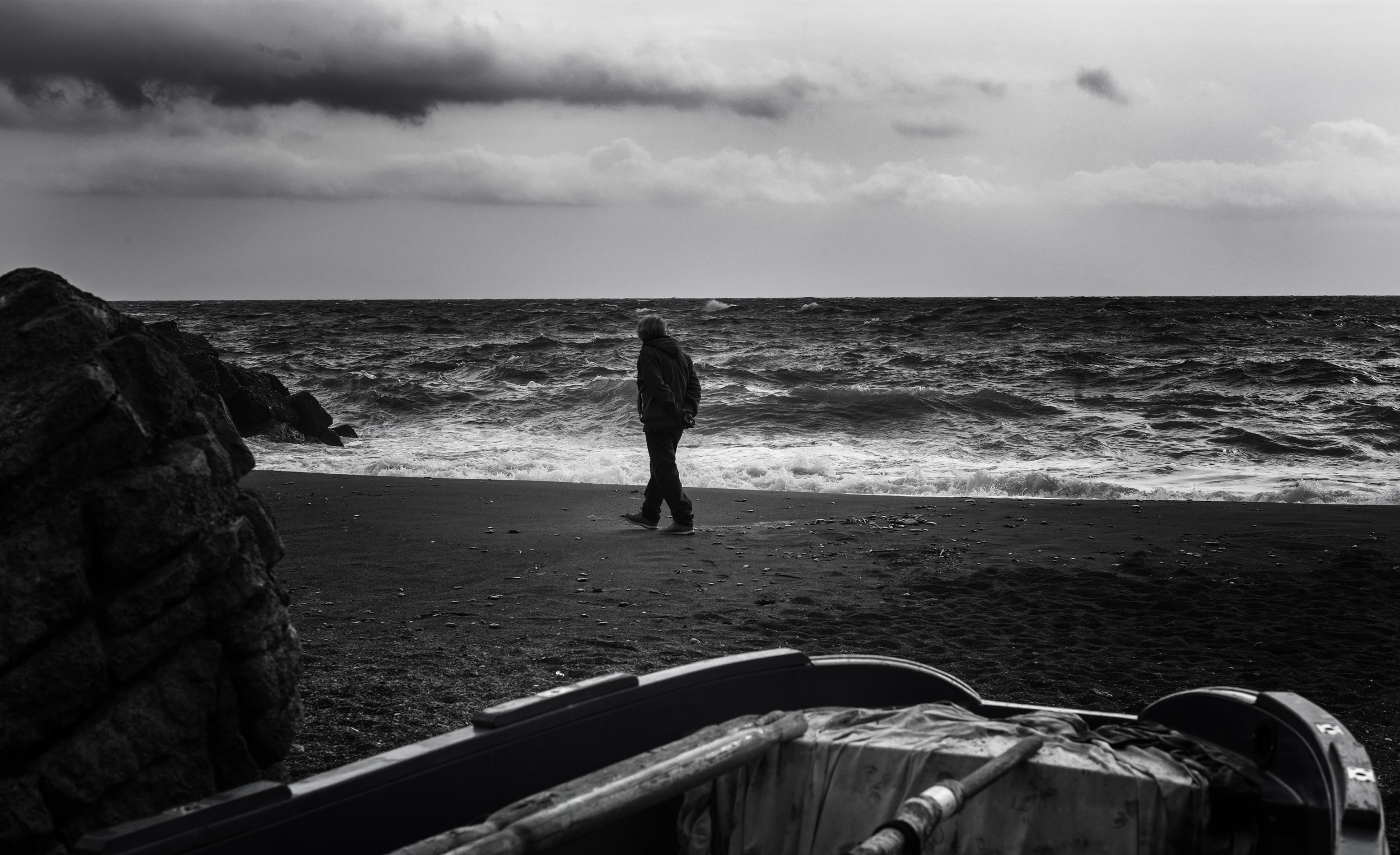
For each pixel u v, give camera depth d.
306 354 45.41
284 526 10.97
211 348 23.98
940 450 20.06
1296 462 18.81
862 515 12.22
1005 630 7.14
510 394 29.00
